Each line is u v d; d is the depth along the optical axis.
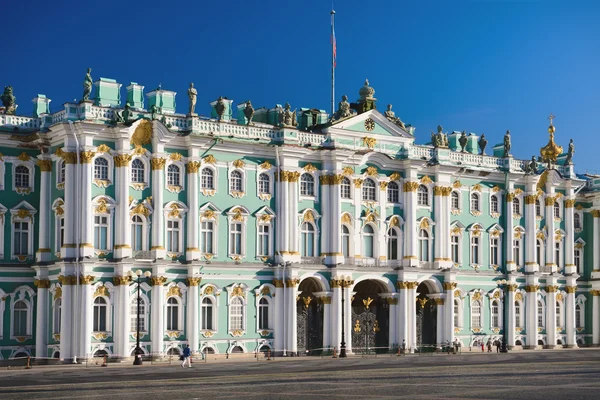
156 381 55.22
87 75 86.12
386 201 102.00
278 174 95.31
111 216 85.94
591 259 120.62
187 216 90.00
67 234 84.00
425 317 105.19
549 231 114.62
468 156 109.50
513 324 110.12
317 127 100.25
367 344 100.75
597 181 121.25
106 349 84.62
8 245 86.75
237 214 92.81
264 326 94.06
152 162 88.00
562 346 115.44
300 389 47.03
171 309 88.81
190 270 89.31
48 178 87.50
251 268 93.12
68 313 83.44
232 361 86.06
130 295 85.81
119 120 85.94
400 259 102.38
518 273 110.94
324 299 96.62
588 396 41.59
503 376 55.91
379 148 102.12
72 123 83.81
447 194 106.12
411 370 64.62
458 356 92.38
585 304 119.75
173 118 90.38
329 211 97.56
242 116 105.75
